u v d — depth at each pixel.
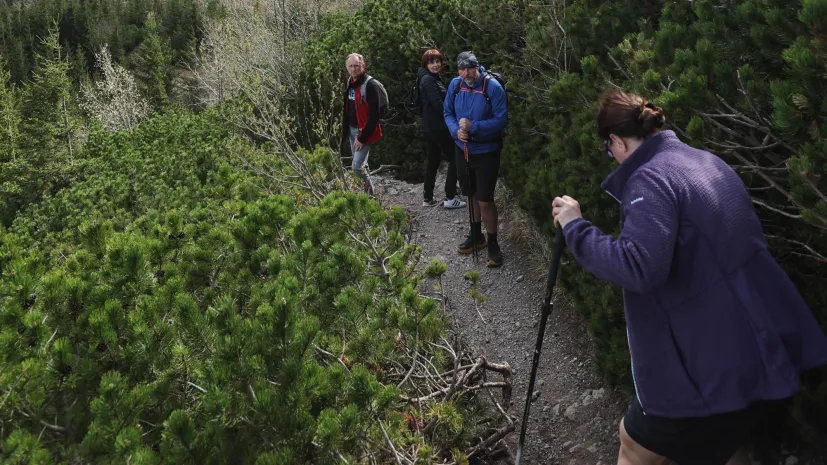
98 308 2.51
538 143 5.39
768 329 1.75
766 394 1.74
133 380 2.40
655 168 1.89
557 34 5.32
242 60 13.62
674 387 1.87
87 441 1.96
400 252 4.05
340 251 3.32
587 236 1.98
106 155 11.43
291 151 6.62
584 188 3.91
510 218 5.89
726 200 1.83
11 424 2.14
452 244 5.80
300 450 2.23
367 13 11.37
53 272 2.73
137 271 2.92
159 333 2.47
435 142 6.18
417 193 7.33
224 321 2.39
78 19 67.69
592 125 3.82
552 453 3.41
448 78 8.00
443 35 8.07
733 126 2.96
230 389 2.20
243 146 7.61
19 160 19.58
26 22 67.44
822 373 2.52
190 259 3.48
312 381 2.31
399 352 3.36
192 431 2.05
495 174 4.93
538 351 2.66
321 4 15.78
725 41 3.15
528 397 2.75
